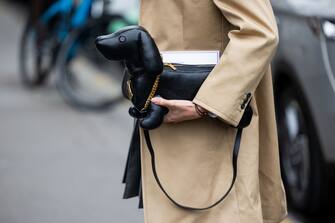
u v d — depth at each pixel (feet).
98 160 23.43
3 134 26.08
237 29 10.04
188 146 10.26
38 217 18.54
